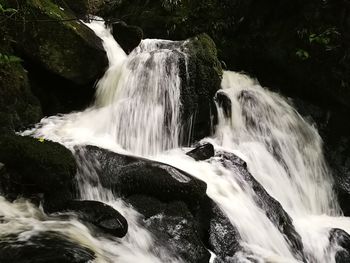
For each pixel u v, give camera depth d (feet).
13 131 19.02
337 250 18.56
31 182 15.47
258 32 28.84
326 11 25.95
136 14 35.45
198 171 18.92
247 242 16.31
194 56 23.72
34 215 14.40
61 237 12.71
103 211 14.12
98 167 16.85
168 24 32.99
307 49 26.55
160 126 22.08
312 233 19.61
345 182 25.61
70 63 22.93
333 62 25.96
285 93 28.63
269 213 18.35
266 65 28.94
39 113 21.79
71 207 14.66
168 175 16.05
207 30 31.27
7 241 12.06
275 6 28.14
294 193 23.32
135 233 14.52
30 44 21.99
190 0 33.06
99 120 22.09
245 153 23.20
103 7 37.99
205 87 23.57
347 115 26.76
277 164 23.93
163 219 15.21
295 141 25.81
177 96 22.58
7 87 20.29
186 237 14.87
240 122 25.09
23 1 21.58
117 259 12.87
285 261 15.43
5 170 15.39
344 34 25.35
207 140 23.43
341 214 24.66
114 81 23.99
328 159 26.20
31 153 15.12
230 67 30.63
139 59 23.89
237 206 17.46
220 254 15.43
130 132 21.63
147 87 22.76
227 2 30.76
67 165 15.30
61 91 23.81
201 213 16.42
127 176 16.22
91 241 13.24
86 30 25.08
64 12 26.12
